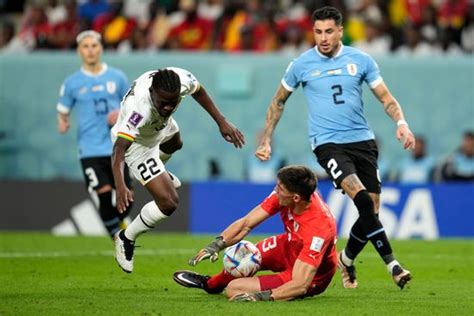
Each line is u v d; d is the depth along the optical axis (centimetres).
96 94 4322
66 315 2536
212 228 5697
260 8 7106
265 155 3241
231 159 6838
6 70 6931
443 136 6912
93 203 5706
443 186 5700
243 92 6844
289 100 6806
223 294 2927
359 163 3155
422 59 6906
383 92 3181
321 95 3162
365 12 7162
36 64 6925
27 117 6919
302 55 3219
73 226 5712
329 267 2800
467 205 5694
